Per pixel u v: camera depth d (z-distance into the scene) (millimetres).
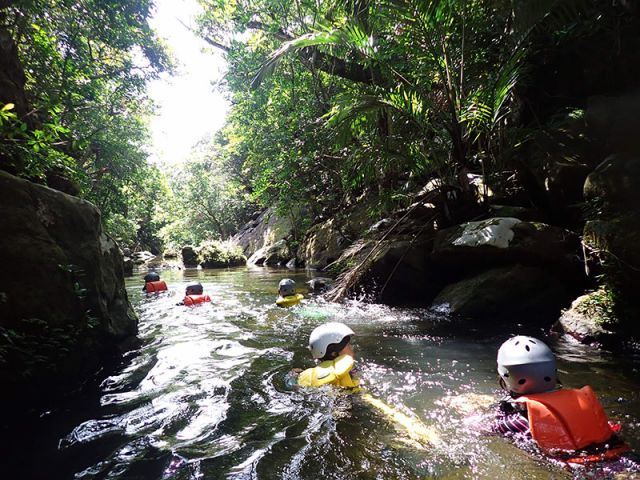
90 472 2684
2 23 6930
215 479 2531
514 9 6766
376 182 12398
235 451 2881
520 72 7395
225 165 33344
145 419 3490
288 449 2879
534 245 6820
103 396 4062
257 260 23656
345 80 12578
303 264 18375
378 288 9039
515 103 8852
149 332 6859
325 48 9008
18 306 3912
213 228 34344
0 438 3229
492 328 6203
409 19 7703
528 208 7797
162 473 2633
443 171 9055
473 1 8438
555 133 7414
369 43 7867
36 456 2928
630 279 5113
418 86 8539
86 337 4680
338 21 9477
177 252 35844
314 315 7602
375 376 4336
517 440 2850
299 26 13664
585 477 2418
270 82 14602
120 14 11539
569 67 7992
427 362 4758
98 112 14617
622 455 2578
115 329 5445
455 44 8438
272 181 16547
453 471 2539
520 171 8156
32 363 3883
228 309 8781
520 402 2930
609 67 7348
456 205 8828
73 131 13094
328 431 3139
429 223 9195
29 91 8414
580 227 6969
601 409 2754
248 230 30609
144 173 17812
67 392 4203
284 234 23578
